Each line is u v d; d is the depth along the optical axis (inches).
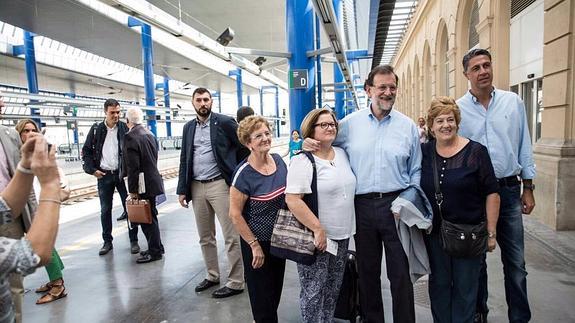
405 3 492.1
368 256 98.0
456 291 93.2
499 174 98.9
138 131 172.6
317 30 370.9
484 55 97.9
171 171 634.8
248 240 100.3
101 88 1354.6
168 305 132.3
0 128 103.3
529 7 291.7
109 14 598.9
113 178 194.2
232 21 831.1
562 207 199.0
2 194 55.7
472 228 87.4
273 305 105.0
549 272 144.9
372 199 95.5
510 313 101.8
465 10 374.0
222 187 139.2
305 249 87.1
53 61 924.0
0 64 911.7
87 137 193.8
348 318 110.4
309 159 91.3
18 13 571.5
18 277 100.7
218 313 125.3
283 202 100.2
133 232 193.0
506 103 99.6
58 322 122.8
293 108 264.5
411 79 742.5
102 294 143.3
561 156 200.1
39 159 50.4
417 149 97.9
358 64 864.3
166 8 737.6
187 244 205.0
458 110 91.7
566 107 201.8
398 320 93.4
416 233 93.9
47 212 49.9
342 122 103.3
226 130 139.9
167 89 1291.8
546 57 218.8
